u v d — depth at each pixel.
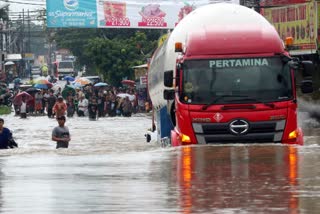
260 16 27.55
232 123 25.47
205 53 26.03
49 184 15.98
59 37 118.00
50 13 54.06
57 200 13.81
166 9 54.19
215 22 27.25
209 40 26.16
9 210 12.88
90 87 84.25
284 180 15.90
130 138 43.84
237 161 19.70
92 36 114.50
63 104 58.78
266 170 17.61
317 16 47.38
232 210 12.53
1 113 84.00
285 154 21.30
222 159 20.30
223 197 13.84
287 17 51.69
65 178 16.94
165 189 14.95
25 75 179.75
